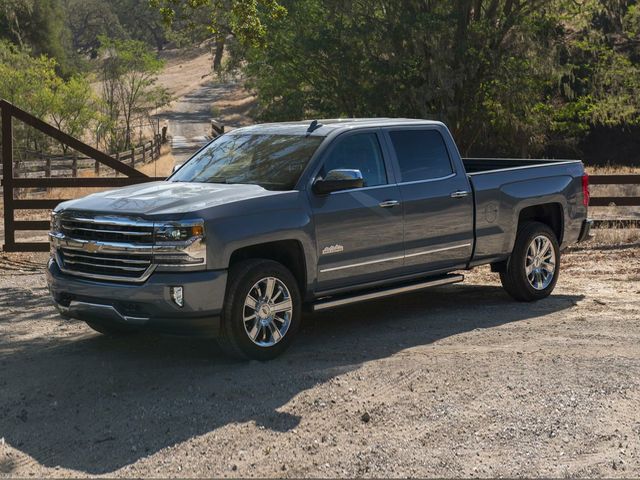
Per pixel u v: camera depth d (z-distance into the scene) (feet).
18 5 175.32
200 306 20.63
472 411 18.38
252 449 16.58
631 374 20.70
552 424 17.72
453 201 26.50
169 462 16.07
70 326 26.84
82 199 22.91
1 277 36.50
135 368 21.63
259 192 22.30
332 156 23.94
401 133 25.89
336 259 23.50
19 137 121.80
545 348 23.11
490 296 30.63
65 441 17.20
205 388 19.86
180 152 143.84
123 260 21.09
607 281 33.71
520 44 88.99
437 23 84.58
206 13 98.48
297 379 20.40
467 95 91.30
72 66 203.92
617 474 15.53
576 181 30.71
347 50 89.81
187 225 20.53
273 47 94.02
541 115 93.35
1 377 21.22
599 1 98.99
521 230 29.07
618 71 97.91
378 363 21.65
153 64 150.92
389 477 15.34
